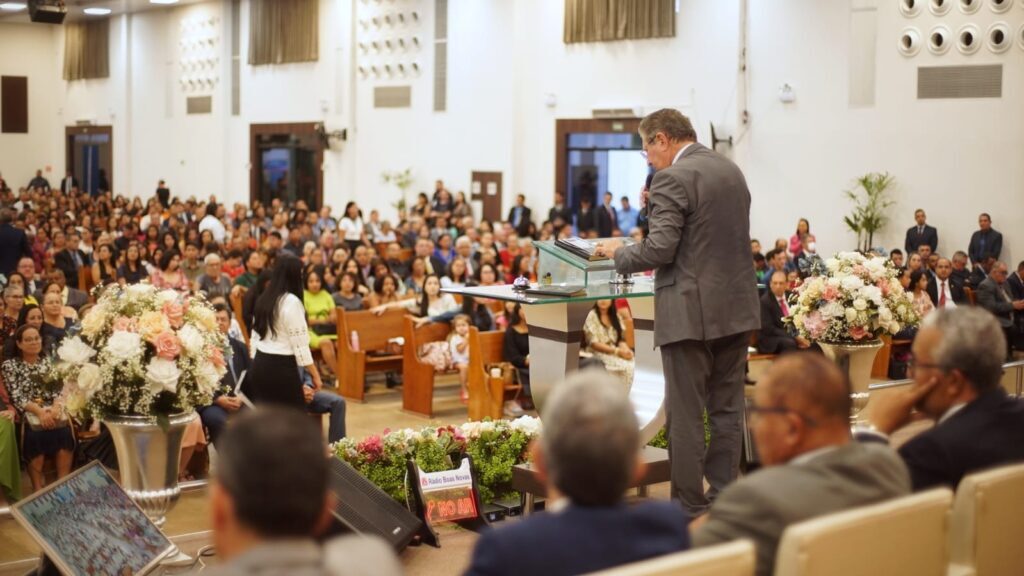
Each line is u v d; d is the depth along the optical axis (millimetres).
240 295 10836
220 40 26078
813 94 15859
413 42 21344
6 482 6344
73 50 31391
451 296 10945
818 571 2242
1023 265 13609
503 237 17047
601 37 18000
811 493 2479
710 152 4520
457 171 20656
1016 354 13430
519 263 12008
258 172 25516
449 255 15562
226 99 26156
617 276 5188
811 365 2619
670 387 4562
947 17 14711
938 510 2529
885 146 15297
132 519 4375
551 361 5309
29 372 6633
